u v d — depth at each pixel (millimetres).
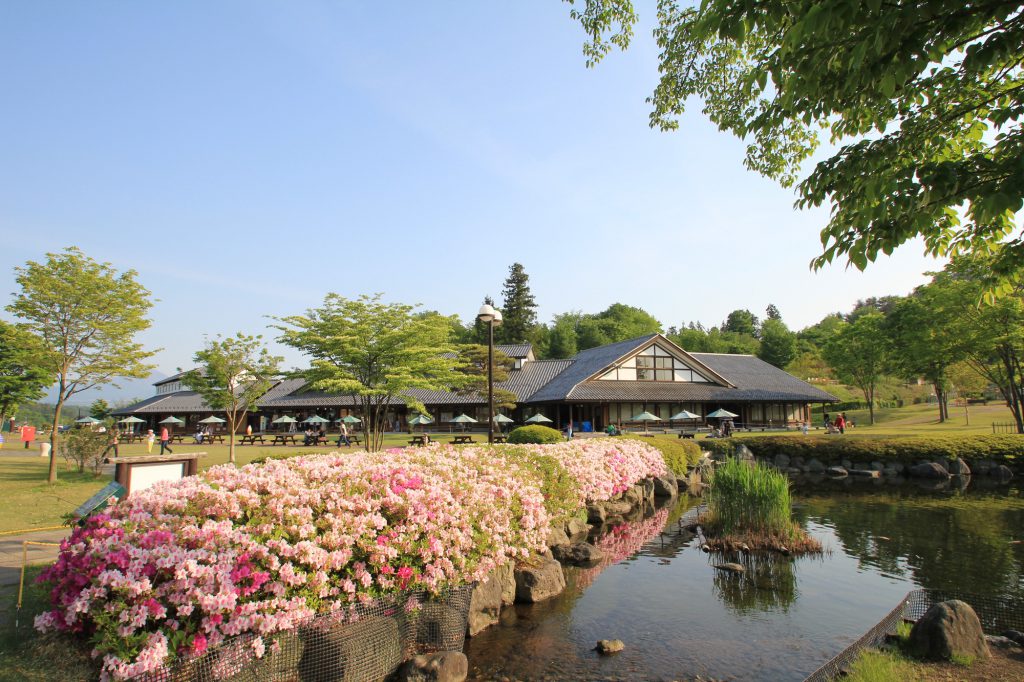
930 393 57188
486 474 8328
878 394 57125
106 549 4223
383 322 20969
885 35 3100
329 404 41469
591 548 9977
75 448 17562
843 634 6746
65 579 4227
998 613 7031
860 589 8445
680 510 15406
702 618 7230
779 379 44281
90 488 14680
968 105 4273
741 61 7035
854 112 4551
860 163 4234
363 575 5297
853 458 24469
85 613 4125
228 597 4168
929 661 5562
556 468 10844
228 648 4246
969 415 42656
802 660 6035
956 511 15078
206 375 29438
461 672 5500
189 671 4051
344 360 20719
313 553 4867
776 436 27359
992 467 22953
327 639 4934
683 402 39125
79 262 16922
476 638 6574
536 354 73438
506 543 7648
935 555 10391
